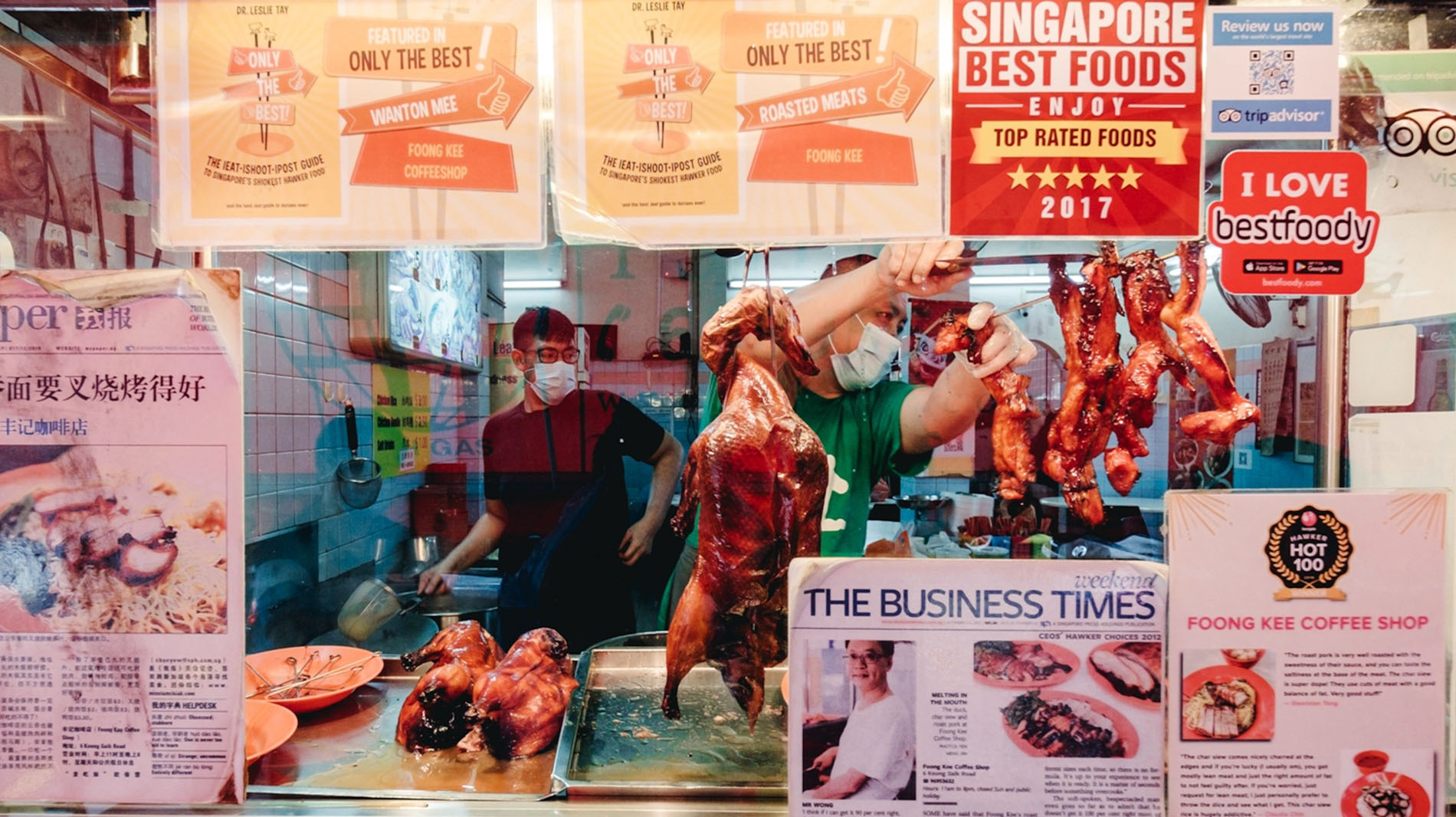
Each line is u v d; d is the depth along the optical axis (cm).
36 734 82
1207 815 79
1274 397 91
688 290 147
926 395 99
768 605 92
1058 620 79
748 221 81
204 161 80
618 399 154
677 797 87
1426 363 83
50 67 84
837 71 79
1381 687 77
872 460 101
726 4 79
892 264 97
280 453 158
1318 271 81
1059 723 79
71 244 86
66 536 81
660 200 81
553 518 160
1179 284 89
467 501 164
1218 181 80
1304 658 78
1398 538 77
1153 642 79
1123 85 79
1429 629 77
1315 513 77
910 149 80
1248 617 78
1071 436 92
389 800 86
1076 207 80
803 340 96
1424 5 79
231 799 83
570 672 111
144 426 80
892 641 80
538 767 94
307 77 80
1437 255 82
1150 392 89
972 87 79
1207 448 92
